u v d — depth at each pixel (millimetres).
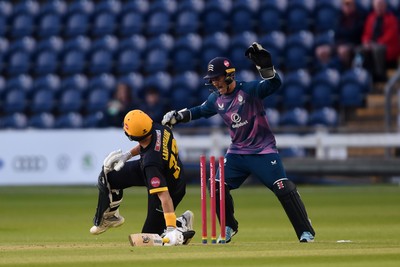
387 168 81938
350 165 81938
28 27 108375
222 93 37938
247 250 31344
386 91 83500
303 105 93562
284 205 38188
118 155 36188
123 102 85500
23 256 29453
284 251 30797
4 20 109062
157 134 35125
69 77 101062
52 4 108750
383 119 91688
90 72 103062
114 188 36688
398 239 41031
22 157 84000
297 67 97562
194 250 31391
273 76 36906
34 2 109750
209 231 47406
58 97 100375
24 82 101625
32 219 56250
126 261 27719
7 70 105188
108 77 98500
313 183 89750
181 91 96188
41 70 104250
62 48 104812
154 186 34688
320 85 93438
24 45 105625
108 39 103188
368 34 91188
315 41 97938
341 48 92000
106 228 37906
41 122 96000
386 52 90438
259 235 44656
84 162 83125
